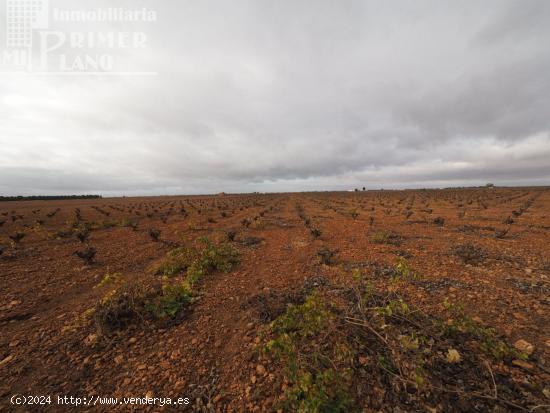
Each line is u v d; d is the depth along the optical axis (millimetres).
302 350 3170
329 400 2459
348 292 5215
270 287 5758
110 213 25844
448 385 2684
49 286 6281
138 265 7906
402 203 29359
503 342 3293
